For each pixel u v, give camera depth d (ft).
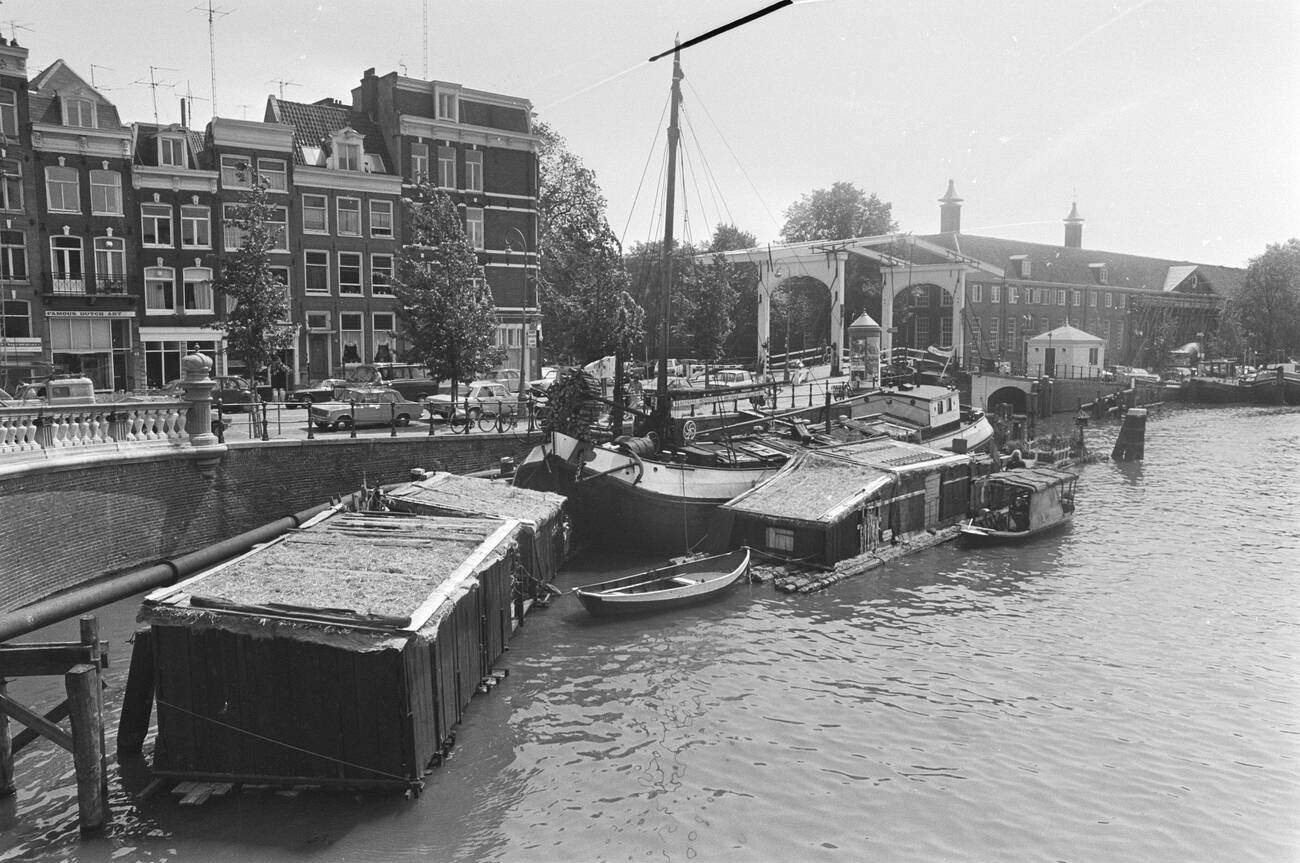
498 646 56.70
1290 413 236.02
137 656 42.65
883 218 276.00
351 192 150.51
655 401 97.19
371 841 37.06
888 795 42.14
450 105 161.38
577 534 84.33
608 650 59.77
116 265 134.72
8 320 127.44
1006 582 77.97
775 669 57.21
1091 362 251.80
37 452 63.00
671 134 91.20
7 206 126.62
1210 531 98.68
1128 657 60.08
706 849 37.47
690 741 47.14
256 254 118.01
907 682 55.42
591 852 36.96
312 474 86.38
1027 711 51.49
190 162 140.87
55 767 43.06
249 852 36.11
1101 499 118.42
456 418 114.21
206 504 77.77
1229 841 38.88
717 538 83.76
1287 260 297.53
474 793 41.16
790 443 99.50
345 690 39.52
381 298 154.20
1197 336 350.02
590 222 212.64
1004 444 150.20
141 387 135.64
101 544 68.03
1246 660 59.62
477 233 164.45
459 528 58.54
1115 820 40.42
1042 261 309.83
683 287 208.85
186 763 40.32
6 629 44.52
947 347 264.72
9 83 125.49
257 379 130.21
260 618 39.47
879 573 80.28
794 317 269.23
